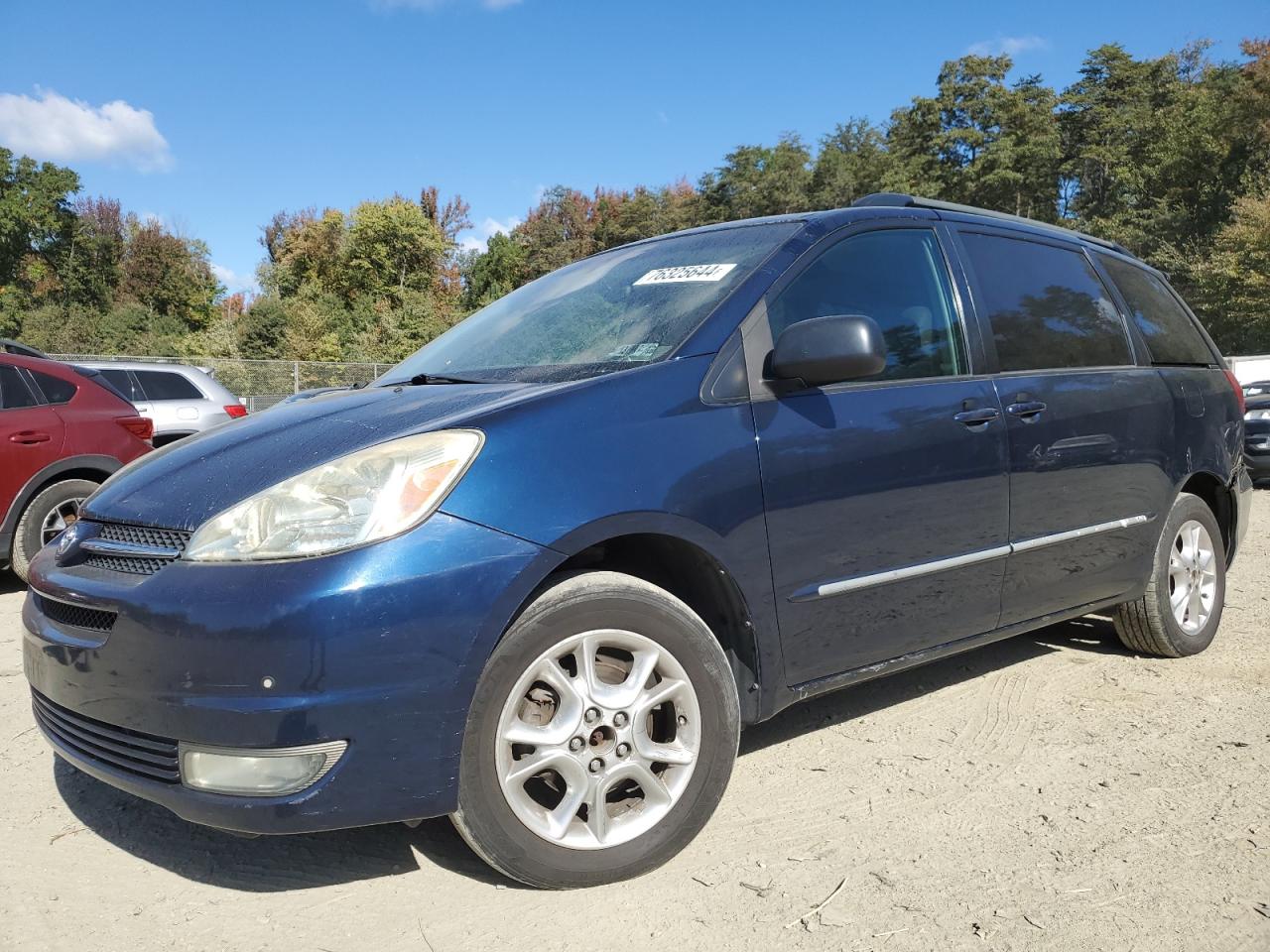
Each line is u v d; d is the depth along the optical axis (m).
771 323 2.80
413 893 2.36
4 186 61.66
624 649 2.40
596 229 83.88
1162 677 3.94
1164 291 4.56
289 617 2.00
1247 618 4.88
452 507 2.15
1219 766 3.04
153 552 2.24
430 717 2.09
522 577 2.17
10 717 3.65
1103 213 67.44
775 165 75.81
